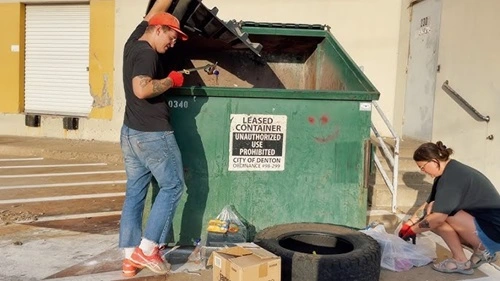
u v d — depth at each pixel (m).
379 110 5.96
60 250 4.09
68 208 5.48
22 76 11.05
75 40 10.69
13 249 4.08
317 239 3.81
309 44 5.83
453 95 6.64
